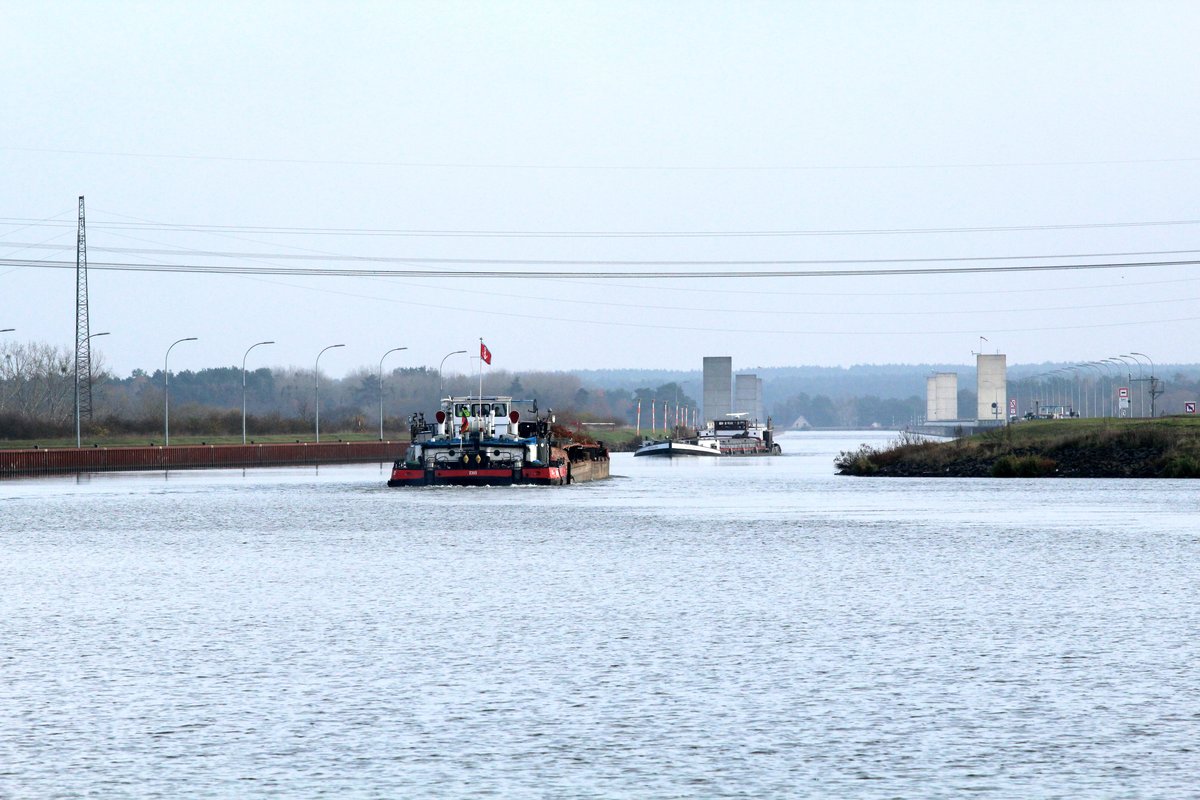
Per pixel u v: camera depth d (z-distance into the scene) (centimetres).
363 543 19438
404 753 7031
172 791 6388
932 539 19475
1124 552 17138
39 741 7306
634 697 8294
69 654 9844
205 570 15688
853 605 12250
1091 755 6912
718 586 13762
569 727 7550
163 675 9038
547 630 10844
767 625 11050
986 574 14750
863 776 6569
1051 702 8088
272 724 7656
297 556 17412
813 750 7044
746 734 7381
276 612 11988
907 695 8306
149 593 13462
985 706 7994
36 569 15888
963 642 10144
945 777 6544
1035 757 6888
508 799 6234
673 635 10550
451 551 18012
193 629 11006
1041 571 15012
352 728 7562
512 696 8338
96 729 7562
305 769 6738
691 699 8231
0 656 9769
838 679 8794
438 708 8031
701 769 6700
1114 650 9750
